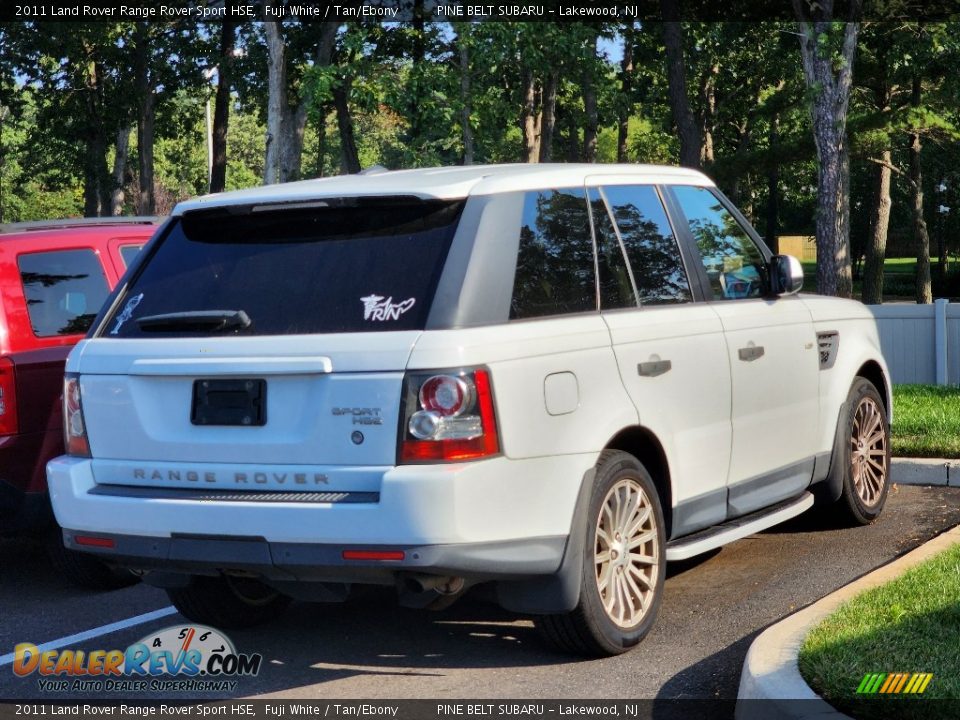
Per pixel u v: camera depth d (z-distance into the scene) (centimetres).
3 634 623
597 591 507
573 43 2317
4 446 666
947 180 4916
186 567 495
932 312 1523
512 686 499
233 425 484
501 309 480
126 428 508
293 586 493
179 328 507
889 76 3431
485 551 459
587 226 547
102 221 799
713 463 590
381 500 448
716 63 3900
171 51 3803
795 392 668
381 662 542
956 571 562
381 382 457
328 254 497
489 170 544
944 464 877
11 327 684
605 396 515
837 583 632
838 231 2472
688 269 605
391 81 2280
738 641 544
